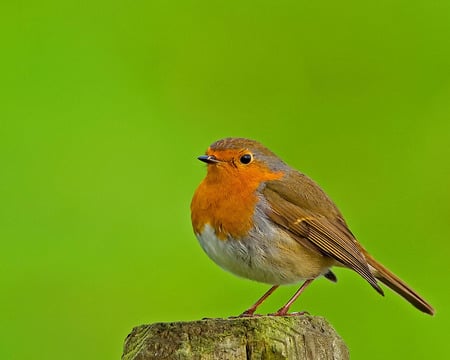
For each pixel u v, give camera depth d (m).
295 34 14.12
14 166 11.80
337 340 6.79
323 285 11.48
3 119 12.21
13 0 13.03
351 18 14.23
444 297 11.65
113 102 12.64
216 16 13.99
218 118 13.21
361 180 12.91
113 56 13.03
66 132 12.22
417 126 13.30
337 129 13.43
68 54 12.85
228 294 11.44
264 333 6.49
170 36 13.62
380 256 12.16
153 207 11.84
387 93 13.66
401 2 14.25
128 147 12.28
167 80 13.23
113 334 11.12
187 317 11.29
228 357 6.44
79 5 13.20
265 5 14.29
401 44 14.02
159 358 6.45
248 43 13.98
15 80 12.55
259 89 13.68
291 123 13.47
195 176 12.28
